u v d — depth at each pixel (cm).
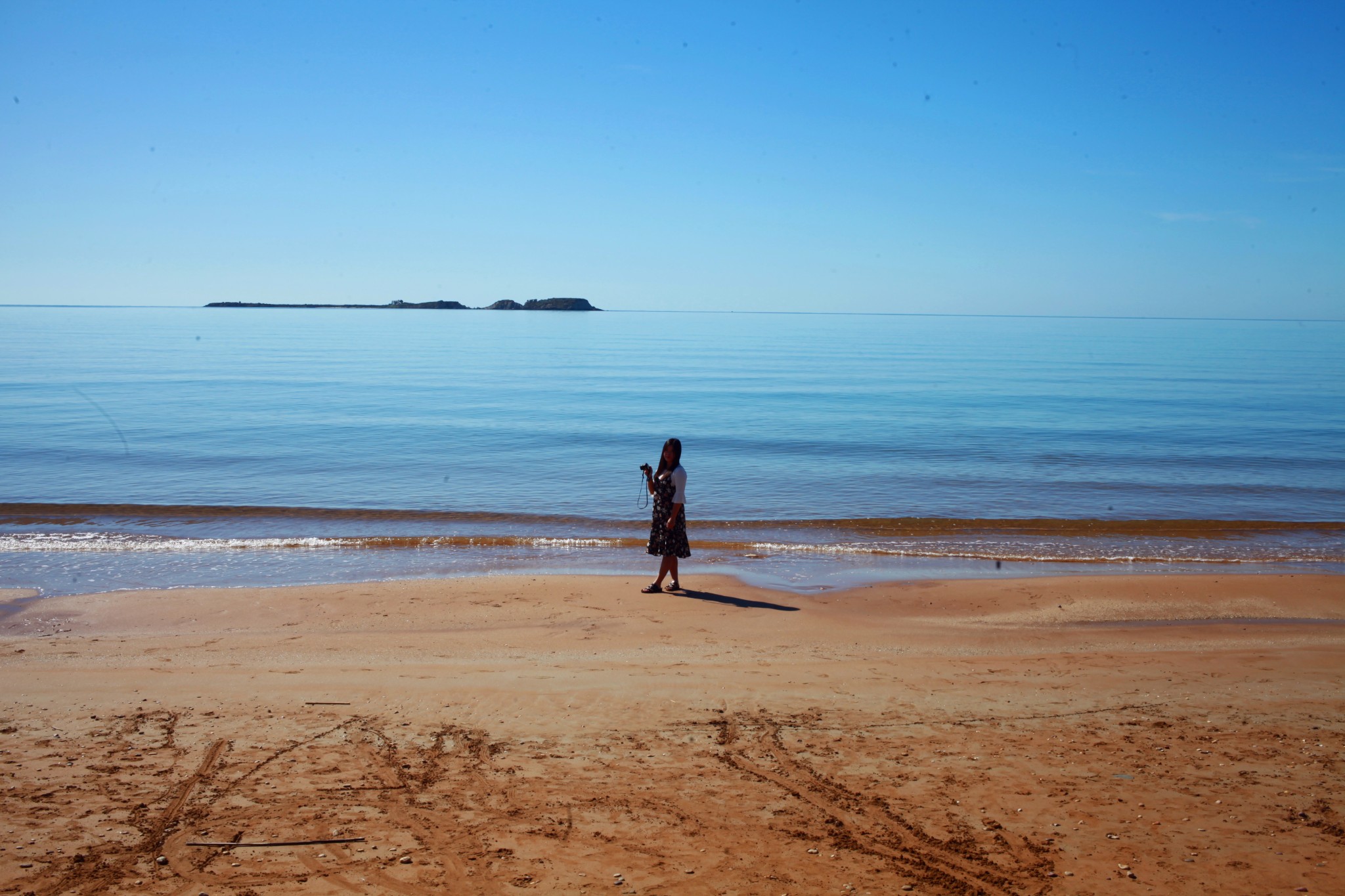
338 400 3550
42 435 2469
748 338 11994
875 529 1401
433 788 470
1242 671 720
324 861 388
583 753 523
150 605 930
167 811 436
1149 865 392
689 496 1689
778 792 470
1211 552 1262
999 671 716
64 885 363
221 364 5778
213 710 594
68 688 642
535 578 1059
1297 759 520
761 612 920
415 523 1440
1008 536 1362
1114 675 704
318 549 1262
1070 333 16300
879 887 372
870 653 773
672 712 601
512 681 669
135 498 1656
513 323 18312
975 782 485
